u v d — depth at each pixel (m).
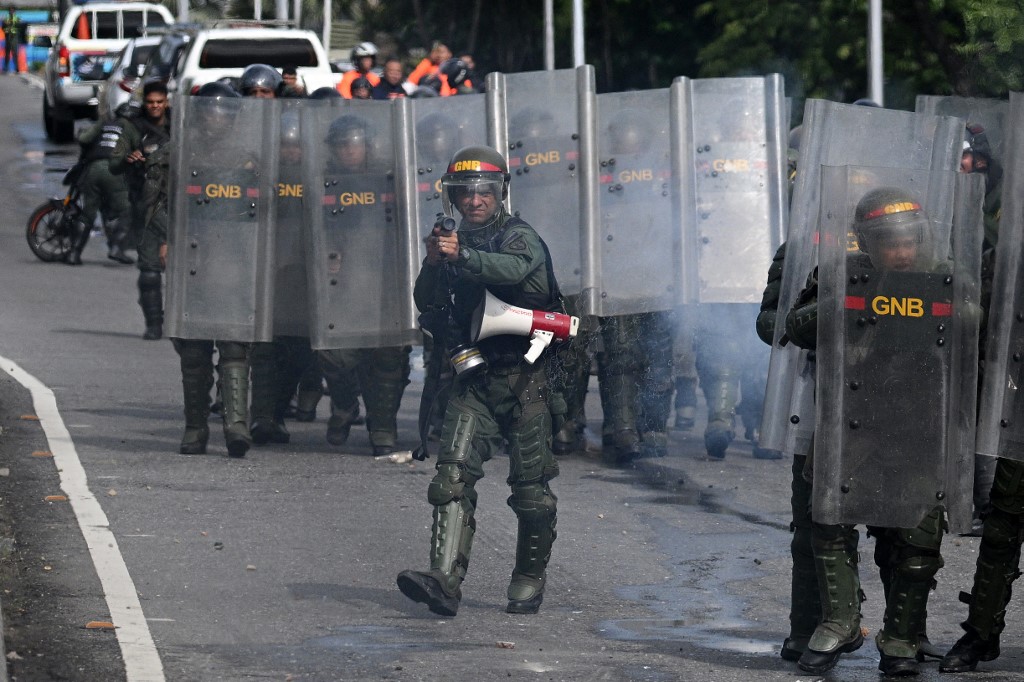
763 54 81.88
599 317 36.78
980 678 20.47
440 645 21.61
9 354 50.47
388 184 36.12
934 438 19.73
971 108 28.75
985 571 20.67
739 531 29.67
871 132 22.08
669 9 104.94
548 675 20.11
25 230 86.69
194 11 142.62
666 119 37.19
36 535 27.33
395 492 32.50
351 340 36.12
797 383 20.86
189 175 35.66
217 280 35.72
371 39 124.38
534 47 114.00
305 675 19.88
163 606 23.25
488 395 23.09
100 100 111.62
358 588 24.81
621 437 36.31
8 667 19.73
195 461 35.38
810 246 21.02
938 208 19.81
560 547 28.17
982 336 20.77
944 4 76.00
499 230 23.08
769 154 37.38
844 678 20.25
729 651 21.61
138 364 49.53
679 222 36.97
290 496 31.73
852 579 20.44
